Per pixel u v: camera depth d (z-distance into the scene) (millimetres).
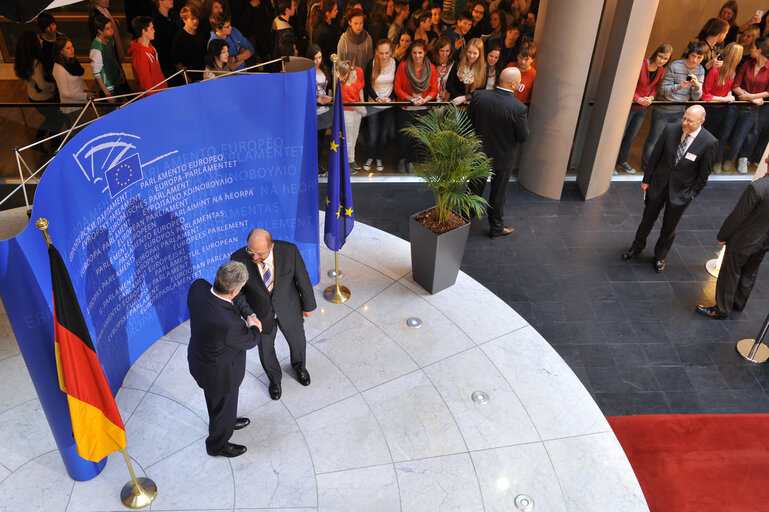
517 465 4445
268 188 5453
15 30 8891
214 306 3797
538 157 8023
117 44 7887
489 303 6066
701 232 7629
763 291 6680
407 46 8375
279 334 5602
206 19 8000
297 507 4086
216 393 3994
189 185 5012
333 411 4805
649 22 7047
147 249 4887
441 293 6164
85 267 4086
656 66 7980
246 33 8352
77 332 3381
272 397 4879
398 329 5660
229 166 5164
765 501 4422
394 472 4352
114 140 4211
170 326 5535
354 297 6043
